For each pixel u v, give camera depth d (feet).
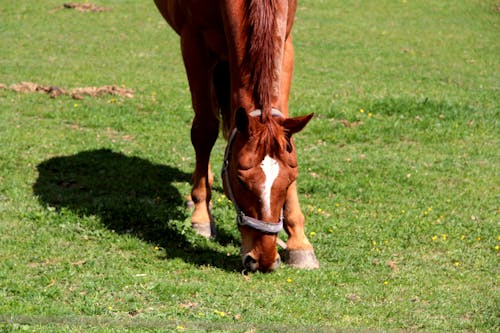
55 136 48.96
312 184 42.70
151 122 54.29
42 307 24.36
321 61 84.69
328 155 49.75
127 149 47.75
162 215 35.63
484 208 40.78
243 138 25.79
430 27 106.22
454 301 27.96
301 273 29.73
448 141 54.44
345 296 27.81
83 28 97.76
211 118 33.53
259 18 26.53
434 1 122.83
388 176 45.50
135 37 94.07
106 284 27.09
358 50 91.35
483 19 111.86
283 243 31.19
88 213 35.17
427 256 33.47
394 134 55.21
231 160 26.63
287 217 31.24
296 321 24.82
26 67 72.33
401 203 40.86
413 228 36.58
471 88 72.90
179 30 35.19
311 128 55.31
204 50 32.68
